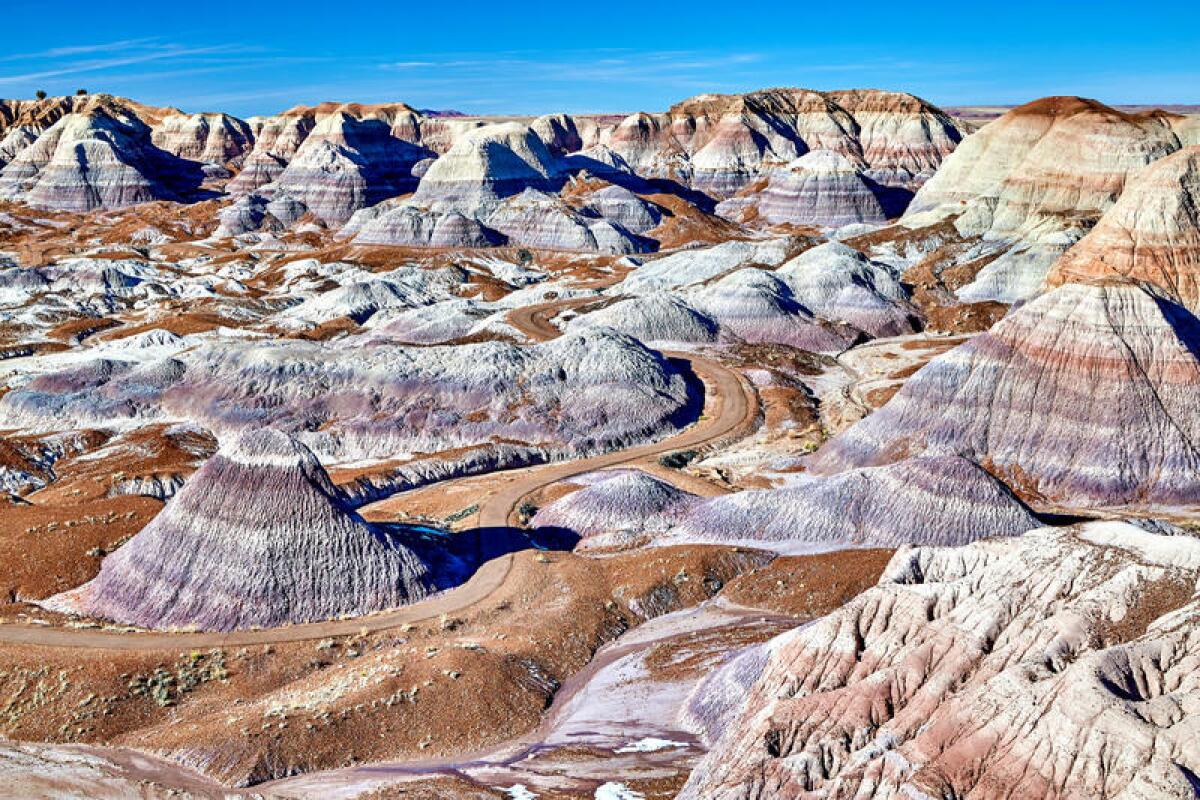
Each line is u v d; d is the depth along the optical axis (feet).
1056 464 226.38
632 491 215.51
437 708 142.00
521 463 271.08
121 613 172.35
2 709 145.59
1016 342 242.99
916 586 119.75
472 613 172.76
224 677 154.61
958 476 194.39
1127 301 238.68
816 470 248.93
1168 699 91.56
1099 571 112.37
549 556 193.47
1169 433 224.33
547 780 122.31
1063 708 92.68
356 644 162.91
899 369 349.82
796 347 378.32
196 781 127.75
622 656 159.84
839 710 108.27
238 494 178.91
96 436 284.00
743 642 155.84
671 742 129.70
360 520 183.01
